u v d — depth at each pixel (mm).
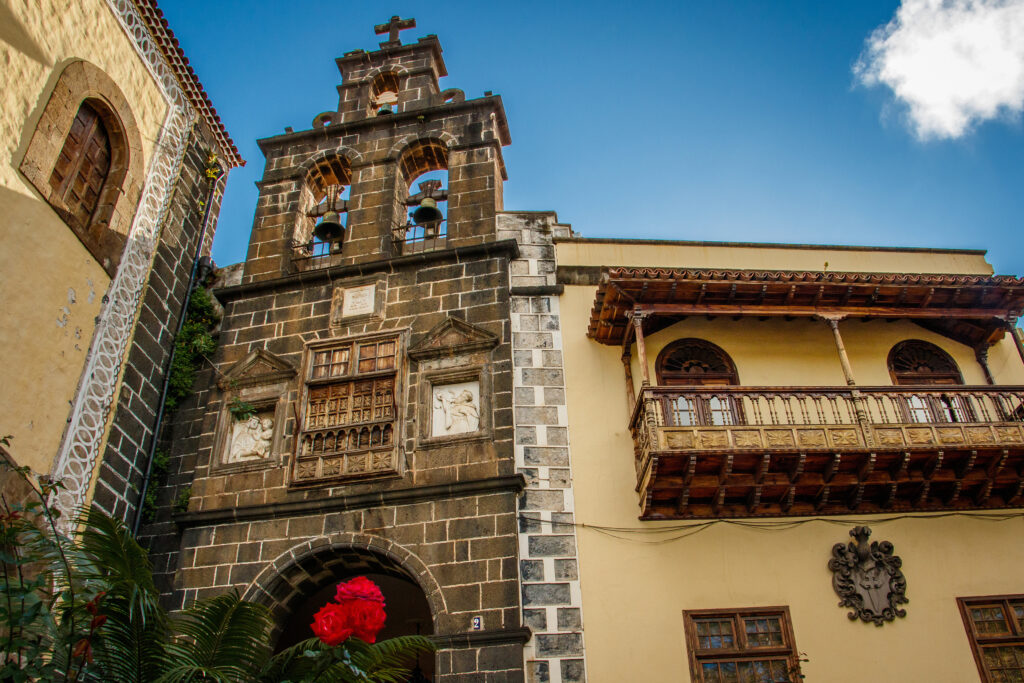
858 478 14383
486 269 17438
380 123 20375
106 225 15836
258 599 14312
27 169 13758
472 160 19375
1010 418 14961
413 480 14945
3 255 13062
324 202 20000
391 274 17750
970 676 13320
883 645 13539
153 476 16328
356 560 14844
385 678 10375
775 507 14742
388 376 16266
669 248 18438
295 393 16484
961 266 18750
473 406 15711
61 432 13930
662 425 14336
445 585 13812
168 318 17516
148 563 10086
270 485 15438
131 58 17188
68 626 9117
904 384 16531
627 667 13195
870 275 15719
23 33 13961
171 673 9055
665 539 14430
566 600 13789
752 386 14758
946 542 14547
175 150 18578
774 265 18406
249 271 18641
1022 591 14117
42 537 9273
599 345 16719
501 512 14344
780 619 13758
